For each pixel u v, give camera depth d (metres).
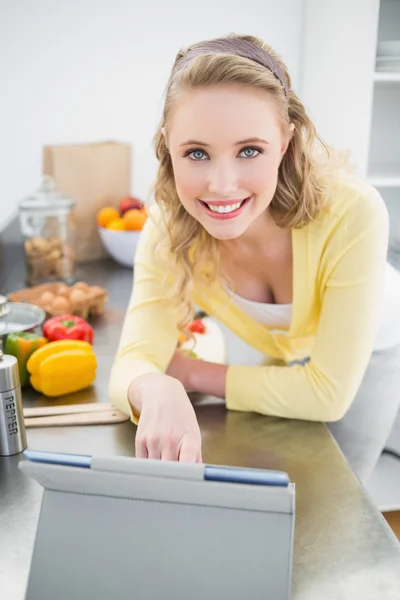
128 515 0.72
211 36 2.56
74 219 2.19
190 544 0.71
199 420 1.21
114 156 2.28
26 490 1.00
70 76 2.53
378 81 2.60
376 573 0.81
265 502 0.68
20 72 2.50
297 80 2.65
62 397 1.31
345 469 1.05
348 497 0.97
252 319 1.36
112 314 1.80
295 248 1.19
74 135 2.59
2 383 1.06
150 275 1.31
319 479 1.02
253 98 0.96
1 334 1.35
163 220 1.26
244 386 1.23
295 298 1.24
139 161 2.65
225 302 1.34
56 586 0.73
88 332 1.51
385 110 2.83
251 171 0.98
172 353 1.31
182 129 0.97
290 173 1.13
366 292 1.15
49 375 1.29
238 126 0.95
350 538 0.88
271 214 1.18
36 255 2.05
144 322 1.29
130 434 1.17
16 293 1.81
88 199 2.27
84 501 0.73
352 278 1.15
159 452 0.99
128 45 2.53
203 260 1.27
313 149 1.16
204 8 2.53
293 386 1.20
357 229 1.15
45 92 2.53
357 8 2.44
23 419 1.11
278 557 0.69
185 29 2.54
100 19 2.49
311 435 1.16
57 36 2.48
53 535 0.74
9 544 0.88
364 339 1.17
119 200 2.32
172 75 1.04
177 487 0.69
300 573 0.81
